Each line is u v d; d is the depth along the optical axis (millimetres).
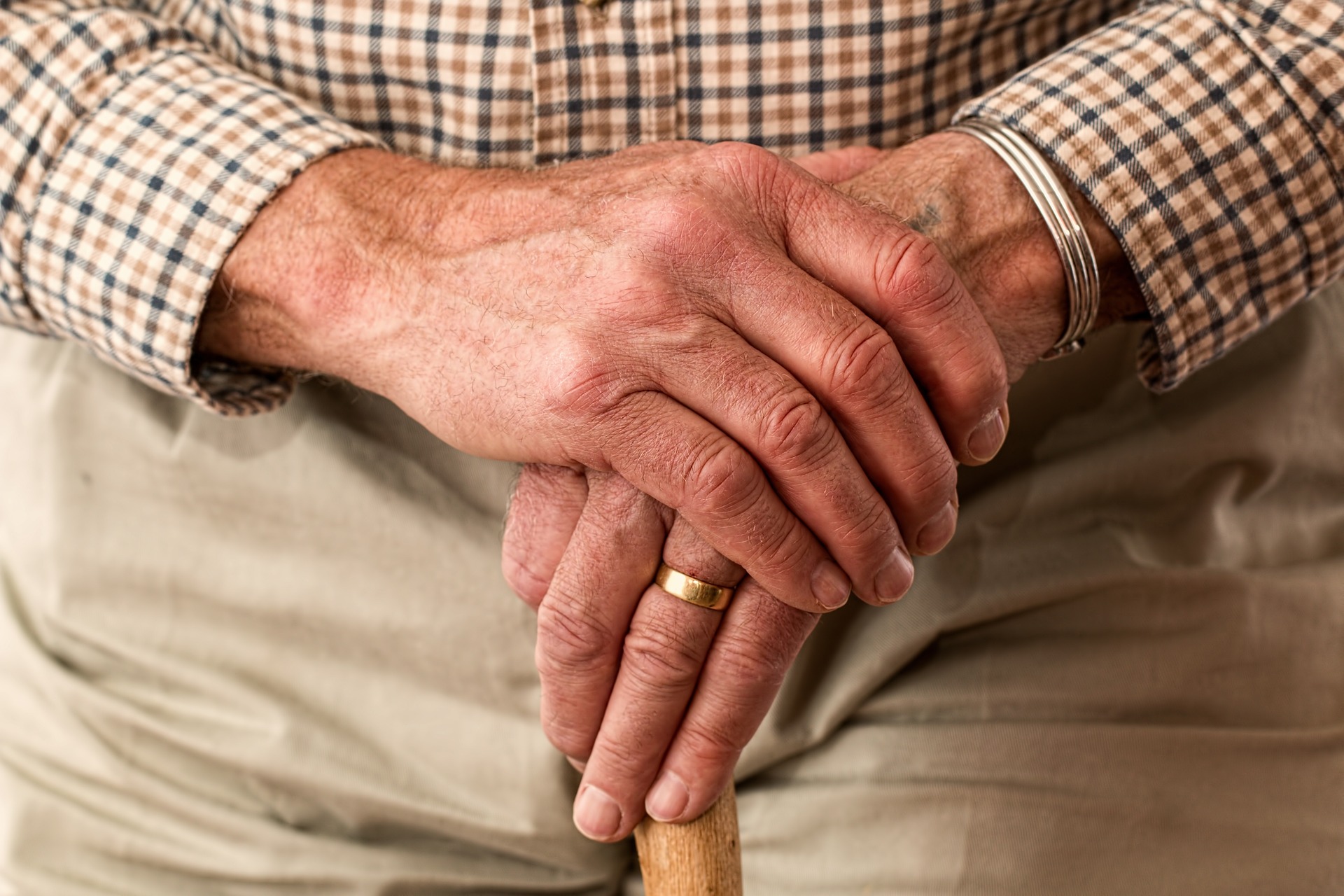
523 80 830
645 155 805
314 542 880
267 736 878
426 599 874
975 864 841
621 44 826
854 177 806
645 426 762
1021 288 799
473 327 783
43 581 891
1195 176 795
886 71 833
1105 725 851
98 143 818
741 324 764
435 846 882
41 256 822
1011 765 850
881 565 772
